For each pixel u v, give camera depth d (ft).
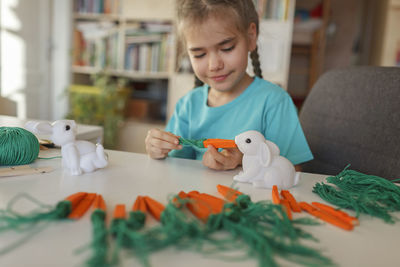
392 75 2.58
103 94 7.82
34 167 1.81
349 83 2.91
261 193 1.62
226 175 1.90
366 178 1.67
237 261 0.96
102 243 0.94
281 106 2.99
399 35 7.72
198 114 3.39
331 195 1.56
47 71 8.41
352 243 1.14
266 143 1.77
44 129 1.74
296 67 9.82
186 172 1.92
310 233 1.19
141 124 8.34
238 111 3.12
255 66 3.40
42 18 8.11
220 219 1.15
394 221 1.33
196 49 2.56
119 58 8.13
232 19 2.45
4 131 1.86
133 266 0.91
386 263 1.02
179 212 1.17
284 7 7.18
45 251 0.97
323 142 3.02
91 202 1.35
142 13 7.81
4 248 0.98
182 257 0.97
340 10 9.86
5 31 7.14
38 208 1.27
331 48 10.06
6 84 7.29
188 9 2.51
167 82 9.34
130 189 1.56
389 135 2.46
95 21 8.43
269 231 1.14
